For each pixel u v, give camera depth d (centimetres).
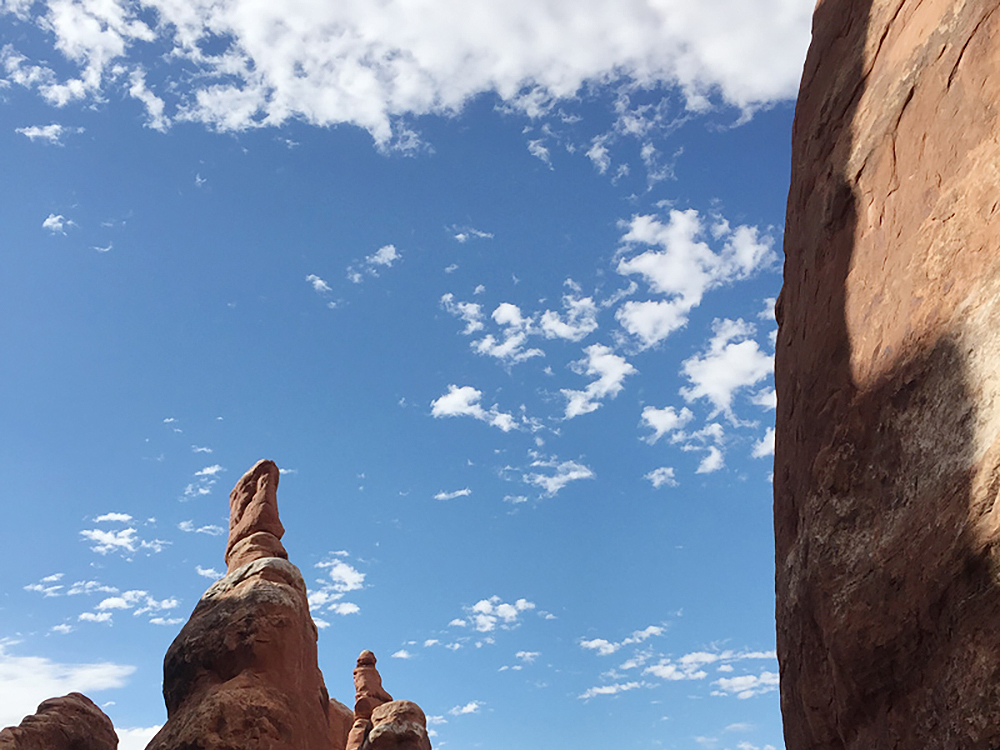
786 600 1075
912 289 895
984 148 831
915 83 971
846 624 877
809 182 1204
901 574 809
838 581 908
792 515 1105
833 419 992
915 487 823
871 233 1006
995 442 721
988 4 863
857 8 1177
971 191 838
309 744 2838
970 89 868
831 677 941
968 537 725
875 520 877
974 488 731
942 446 795
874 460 900
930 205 899
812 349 1085
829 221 1107
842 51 1192
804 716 1021
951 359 807
